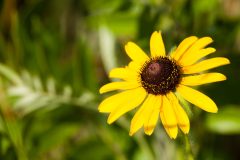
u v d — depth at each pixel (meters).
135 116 0.33
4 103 0.46
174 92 0.33
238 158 0.50
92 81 0.49
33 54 0.50
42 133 0.48
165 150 0.45
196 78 0.33
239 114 0.44
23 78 0.48
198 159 0.43
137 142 0.47
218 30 0.48
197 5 0.48
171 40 0.46
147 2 0.48
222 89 0.45
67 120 0.49
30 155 0.47
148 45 0.48
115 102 0.34
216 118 0.44
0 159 0.44
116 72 0.36
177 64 0.34
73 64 0.49
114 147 0.47
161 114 0.33
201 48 0.34
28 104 0.47
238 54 0.47
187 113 0.33
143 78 0.34
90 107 0.48
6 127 0.44
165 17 0.47
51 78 0.48
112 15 0.49
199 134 0.44
